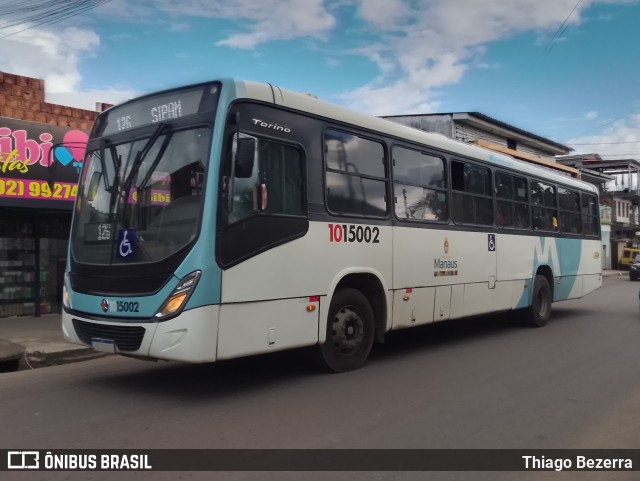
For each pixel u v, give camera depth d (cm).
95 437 473
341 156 693
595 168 4984
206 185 543
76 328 617
